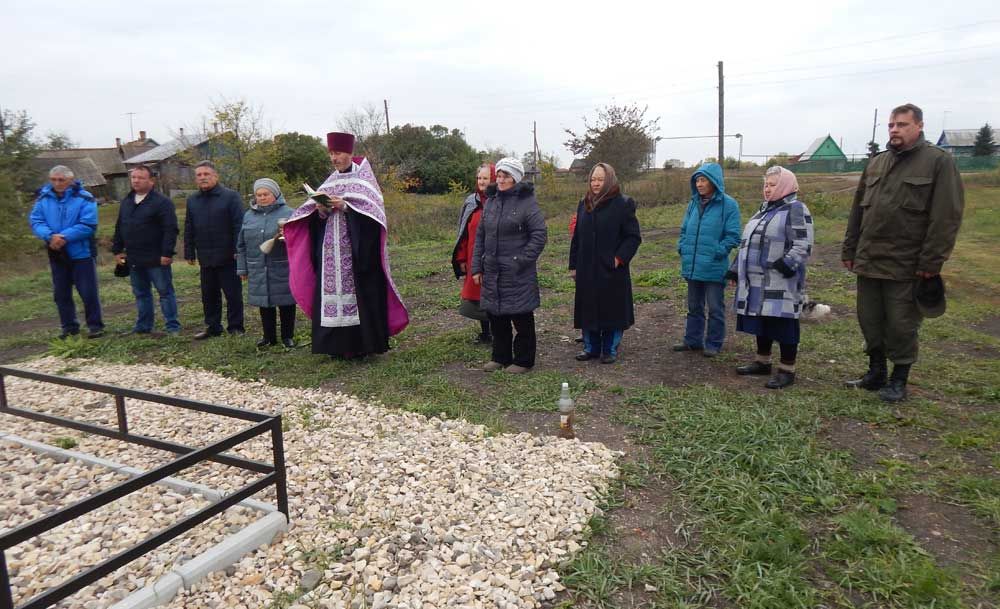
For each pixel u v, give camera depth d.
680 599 2.68
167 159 36.53
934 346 6.28
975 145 55.16
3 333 8.72
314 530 3.22
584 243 5.88
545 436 4.35
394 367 6.04
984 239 13.59
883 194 4.59
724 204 5.93
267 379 5.91
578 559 2.94
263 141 21.98
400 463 3.90
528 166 34.53
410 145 39.38
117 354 6.96
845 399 4.78
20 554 3.09
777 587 2.70
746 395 4.95
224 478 3.87
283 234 6.16
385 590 2.72
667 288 9.60
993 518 3.19
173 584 2.73
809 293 8.88
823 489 3.48
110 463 4.13
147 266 7.62
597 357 6.24
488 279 5.66
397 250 15.66
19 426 4.90
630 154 27.75
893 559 2.85
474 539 3.05
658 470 3.82
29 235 17.83
